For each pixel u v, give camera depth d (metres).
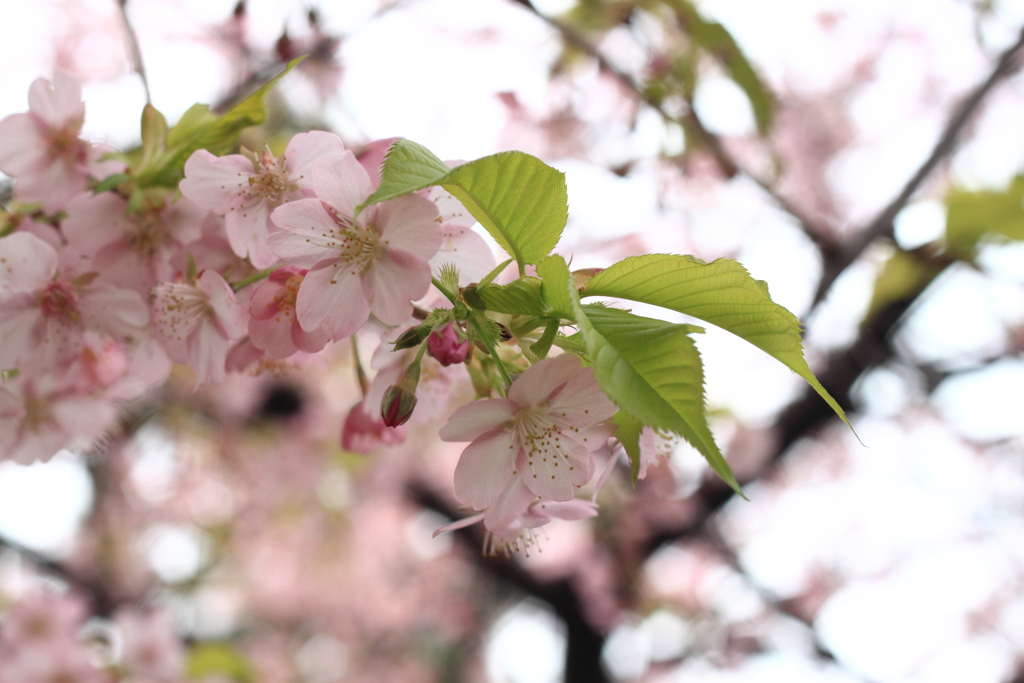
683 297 0.48
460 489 0.48
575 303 0.46
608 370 0.46
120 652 0.99
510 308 0.48
